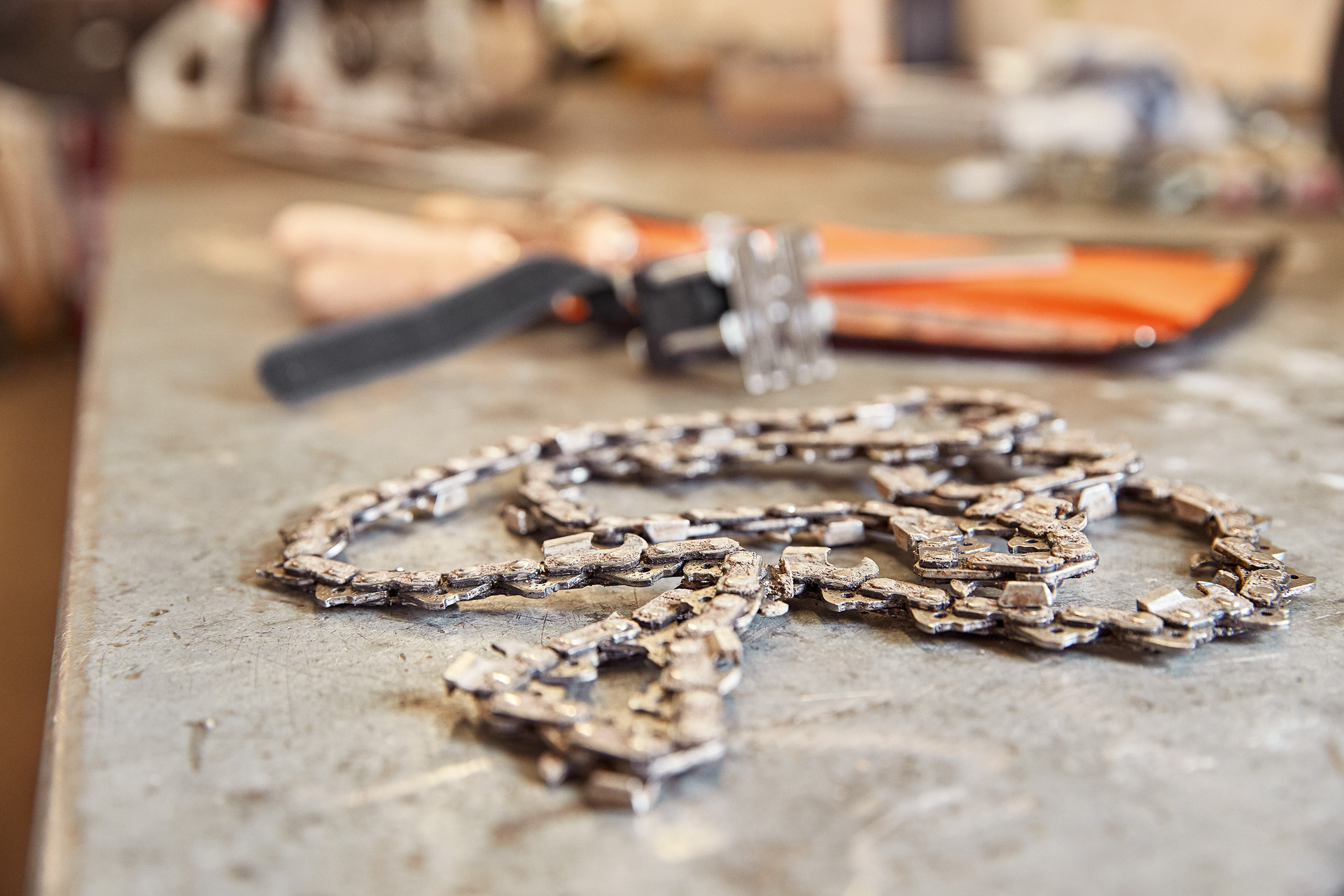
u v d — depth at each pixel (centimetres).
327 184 99
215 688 36
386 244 60
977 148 119
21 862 56
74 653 37
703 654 36
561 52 223
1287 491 43
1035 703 36
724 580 38
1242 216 81
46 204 131
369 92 133
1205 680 36
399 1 130
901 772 34
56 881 31
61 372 126
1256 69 110
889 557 40
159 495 44
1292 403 49
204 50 141
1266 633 37
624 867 32
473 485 45
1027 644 37
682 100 187
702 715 34
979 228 76
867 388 51
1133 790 34
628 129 141
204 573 40
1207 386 51
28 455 104
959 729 35
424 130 134
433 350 52
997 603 37
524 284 53
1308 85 103
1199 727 35
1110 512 42
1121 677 36
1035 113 98
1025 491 41
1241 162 87
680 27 237
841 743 35
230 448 48
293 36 131
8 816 59
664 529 40
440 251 59
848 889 31
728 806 34
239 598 39
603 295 56
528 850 33
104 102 149
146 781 34
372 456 47
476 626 38
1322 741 35
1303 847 32
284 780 34
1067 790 34
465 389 52
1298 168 83
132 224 84
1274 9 107
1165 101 97
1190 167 85
